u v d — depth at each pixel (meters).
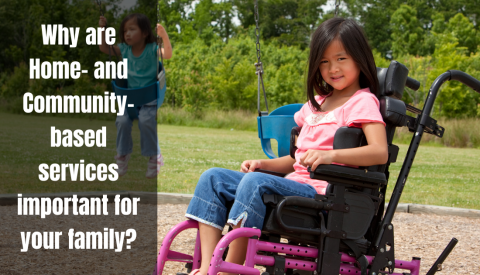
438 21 32.22
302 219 1.73
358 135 1.78
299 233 1.72
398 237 3.66
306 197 1.76
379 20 39.16
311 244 1.82
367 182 1.74
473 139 14.33
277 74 20.30
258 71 3.00
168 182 5.88
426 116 1.99
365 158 1.72
